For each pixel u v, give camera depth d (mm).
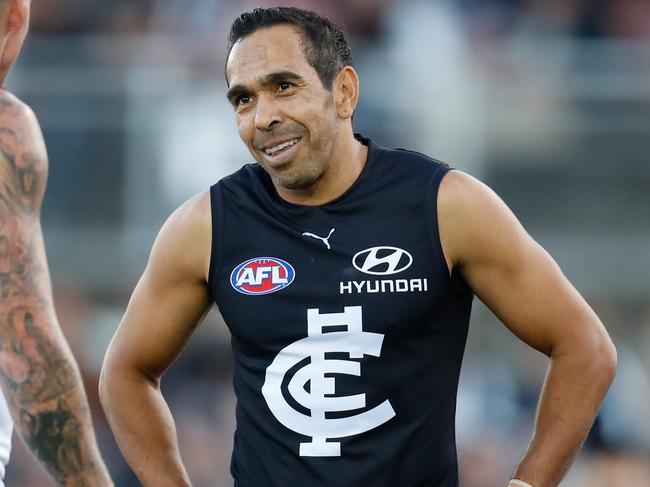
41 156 6602
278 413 7637
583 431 7535
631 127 16875
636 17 21344
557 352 7617
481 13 21391
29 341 6348
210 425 16891
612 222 16859
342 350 7555
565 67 17000
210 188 8023
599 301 16891
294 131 7492
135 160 16734
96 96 16812
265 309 7672
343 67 7777
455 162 16875
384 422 7559
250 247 7770
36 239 6508
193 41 17875
